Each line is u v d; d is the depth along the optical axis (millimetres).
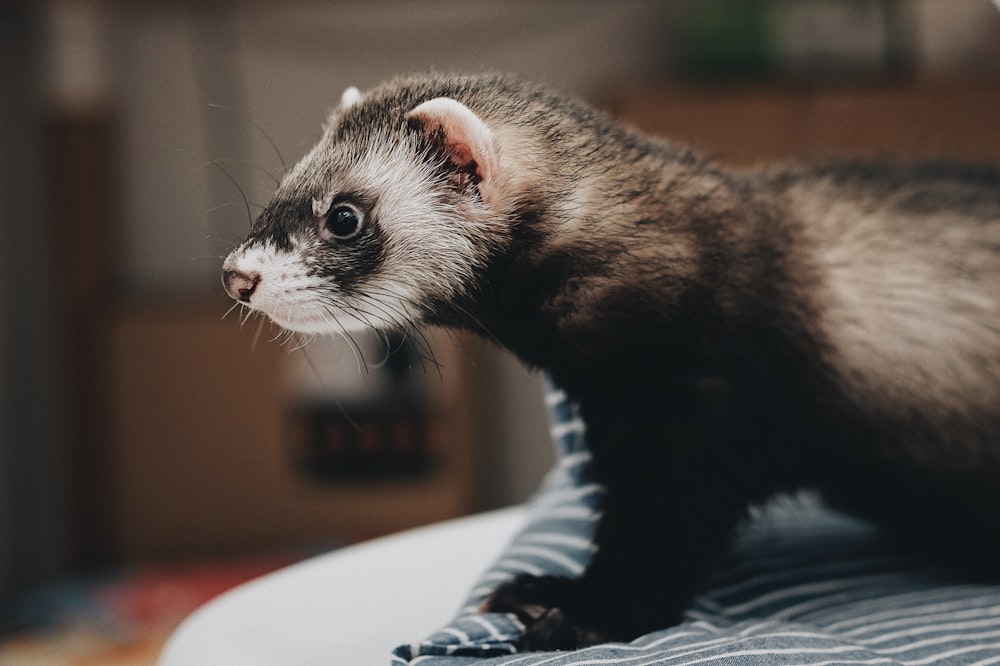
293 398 777
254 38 861
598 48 867
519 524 395
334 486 788
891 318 345
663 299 323
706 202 335
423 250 340
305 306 338
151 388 769
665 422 329
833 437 352
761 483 338
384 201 340
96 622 639
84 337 798
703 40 765
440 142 338
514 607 314
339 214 340
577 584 324
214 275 871
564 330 334
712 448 327
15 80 727
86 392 803
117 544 798
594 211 329
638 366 329
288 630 323
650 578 324
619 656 286
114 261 854
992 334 347
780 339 337
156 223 868
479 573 359
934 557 363
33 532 747
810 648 286
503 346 353
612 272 326
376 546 376
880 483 360
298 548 781
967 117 707
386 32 868
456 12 867
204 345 767
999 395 348
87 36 808
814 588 339
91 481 807
